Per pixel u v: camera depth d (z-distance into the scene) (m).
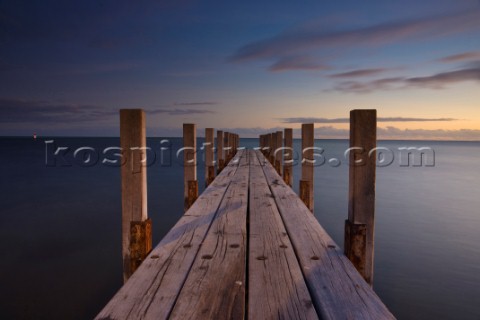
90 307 6.79
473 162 50.56
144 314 1.97
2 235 11.27
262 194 5.85
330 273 2.59
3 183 22.38
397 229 12.06
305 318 1.99
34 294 7.29
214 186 6.63
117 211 14.59
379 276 8.11
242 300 2.16
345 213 13.91
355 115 2.88
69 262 9.04
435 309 6.70
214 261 2.81
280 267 2.71
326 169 33.66
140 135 3.28
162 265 2.71
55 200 16.84
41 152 60.44
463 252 9.68
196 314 2.00
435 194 19.66
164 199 16.61
